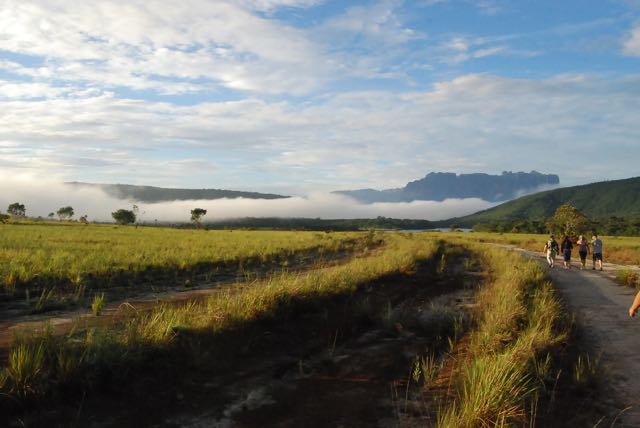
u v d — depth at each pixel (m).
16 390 5.19
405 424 5.32
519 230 137.12
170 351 6.88
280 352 7.99
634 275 18.14
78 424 5.00
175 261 20.31
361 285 14.38
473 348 7.71
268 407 5.79
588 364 7.20
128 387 5.89
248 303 9.27
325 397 6.13
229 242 36.38
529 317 9.44
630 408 5.73
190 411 5.58
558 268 25.48
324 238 49.34
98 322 9.40
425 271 20.42
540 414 5.48
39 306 10.59
